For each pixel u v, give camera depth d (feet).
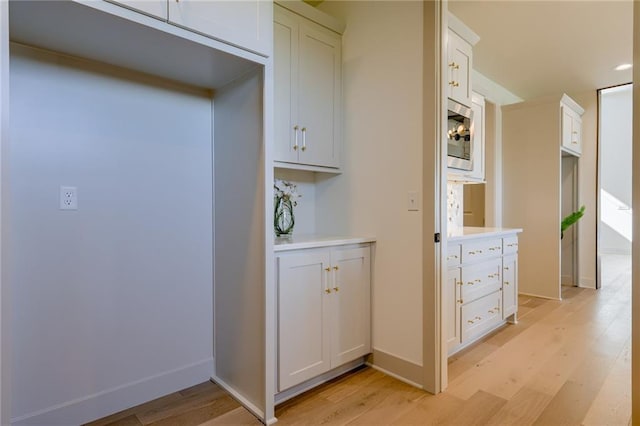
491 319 10.00
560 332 10.23
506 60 12.75
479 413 6.15
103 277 6.16
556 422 5.88
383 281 7.72
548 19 10.08
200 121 7.38
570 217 15.24
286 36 7.51
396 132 7.48
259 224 6.25
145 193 6.64
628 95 24.35
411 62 7.22
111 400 6.24
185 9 5.10
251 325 6.43
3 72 3.72
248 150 6.51
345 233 8.54
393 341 7.52
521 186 14.89
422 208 7.02
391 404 6.45
